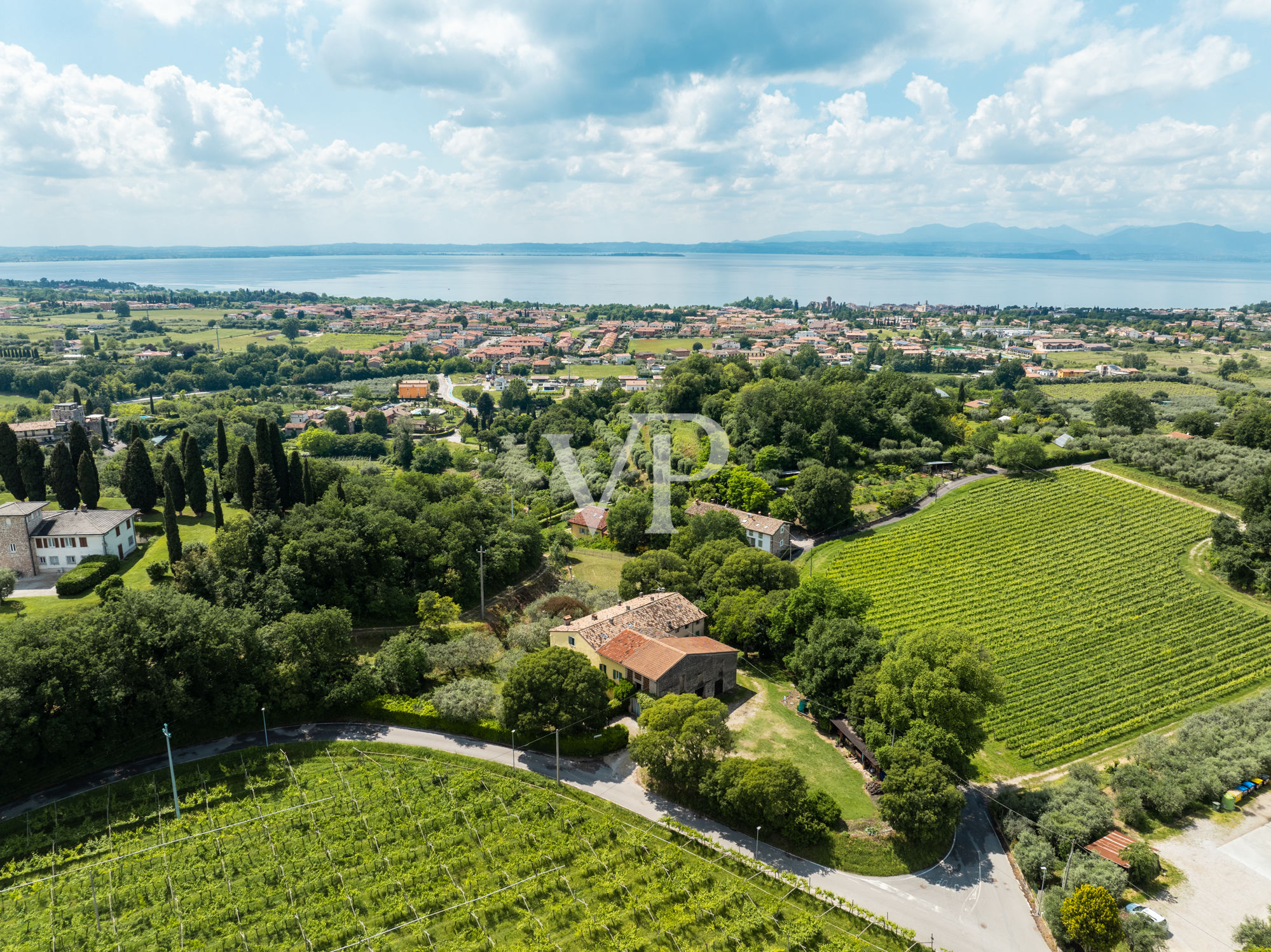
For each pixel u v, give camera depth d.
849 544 172.88
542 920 71.38
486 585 139.25
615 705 104.69
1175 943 70.94
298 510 130.88
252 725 100.19
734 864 80.12
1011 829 85.81
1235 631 132.12
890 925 72.44
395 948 67.75
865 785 93.06
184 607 96.00
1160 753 95.31
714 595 131.38
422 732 100.62
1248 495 163.75
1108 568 157.25
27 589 117.75
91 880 73.06
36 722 83.56
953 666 90.50
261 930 68.25
